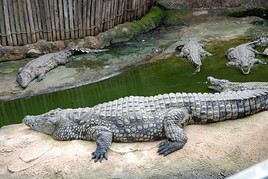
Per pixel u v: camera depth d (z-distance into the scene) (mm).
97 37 7602
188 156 3887
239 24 8297
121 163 3830
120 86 6000
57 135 4172
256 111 4426
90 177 3727
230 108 4258
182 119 4113
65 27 7387
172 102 4199
